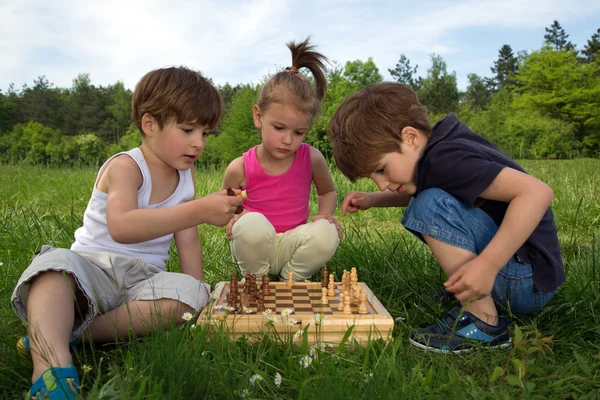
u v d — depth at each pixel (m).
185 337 1.69
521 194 1.76
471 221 1.94
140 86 2.12
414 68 53.00
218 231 4.00
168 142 2.08
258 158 2.91
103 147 46.97
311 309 2.13
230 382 1.48
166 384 1.42
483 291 1.76
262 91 2.74
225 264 3.05
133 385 1.34
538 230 1.96
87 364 1.61
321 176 3.05
